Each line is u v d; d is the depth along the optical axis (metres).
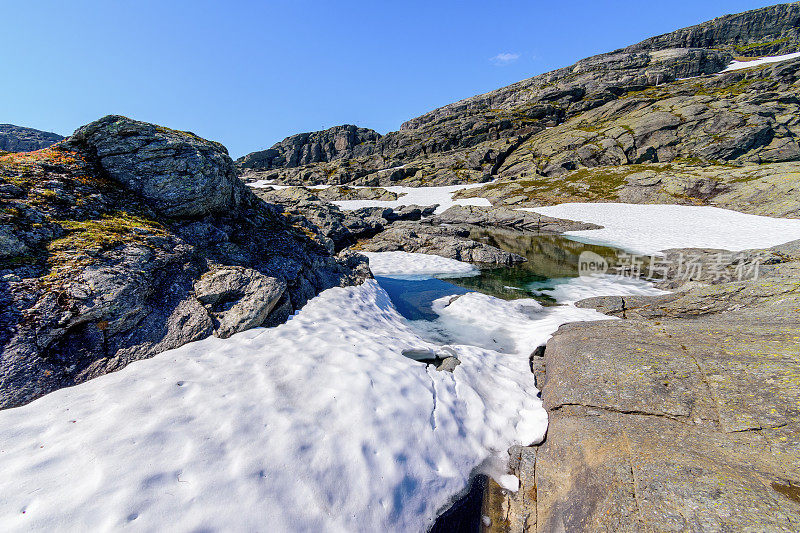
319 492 4.55
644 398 6.49
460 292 18.47
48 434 4.40
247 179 110.62
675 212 41.50
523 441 6.81
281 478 4.50
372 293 14.57
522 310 15.57
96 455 4.13
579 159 71.62
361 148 132.88
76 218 8.61
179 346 7.17
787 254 17.73
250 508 4.04
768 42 123.50
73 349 6.13
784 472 4.42
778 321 8.27
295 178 104.81
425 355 9.34
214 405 5.41
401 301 16.86
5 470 3.79
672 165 57.94
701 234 32.28
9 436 4.30
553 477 5.80
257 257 11.77
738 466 4.64
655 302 13.37
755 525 3.76
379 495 4.88
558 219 44.12
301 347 7.76
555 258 28.25
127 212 9.84
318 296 11.99
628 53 145.38
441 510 5.32
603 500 4.79
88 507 3.56
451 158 91.88
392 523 4.75
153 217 10.33
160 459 4.26
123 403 5.16
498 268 25.16
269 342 7.89
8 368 5.36
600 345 8.52
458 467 6.00
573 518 4.89
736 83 82.00
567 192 56.59
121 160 10.74
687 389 6.36
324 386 6.39
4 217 7.30
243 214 14.21
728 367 6.50
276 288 9.35
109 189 10.24
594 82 110.75
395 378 7.07
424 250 30.34
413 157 107.31
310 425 5.41
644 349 7.82
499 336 12.34
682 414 5.91
